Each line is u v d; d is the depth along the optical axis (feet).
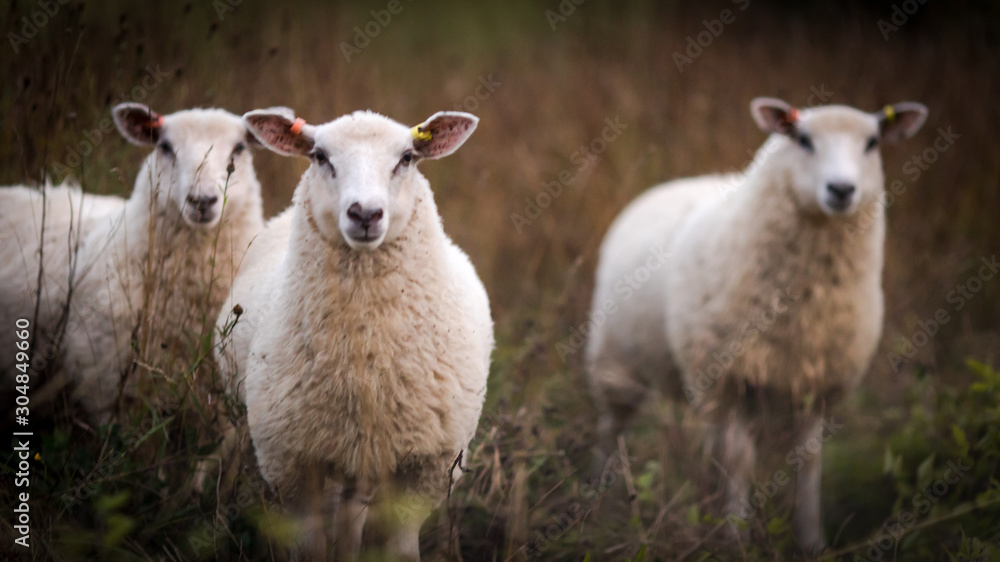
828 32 67.05
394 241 19.89
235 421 21.83
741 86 58.70
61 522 21.52
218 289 26.63
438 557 22.35
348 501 21.58
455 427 20.53
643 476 26.30
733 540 25.31
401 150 20.12
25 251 28.76
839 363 29.94
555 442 28.68
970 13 62.85
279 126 21.76
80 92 32.68
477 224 47.21
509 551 22.40
